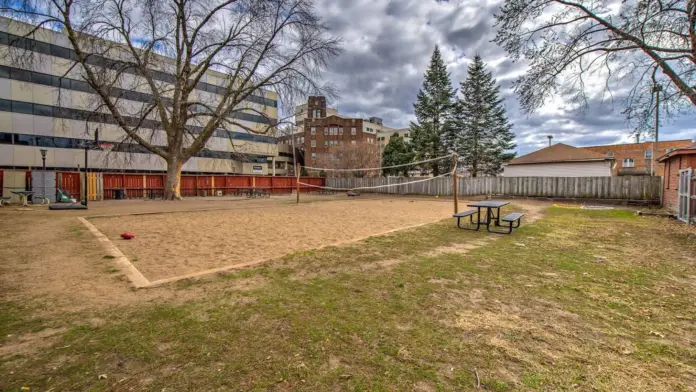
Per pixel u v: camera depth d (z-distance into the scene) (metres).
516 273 4.28
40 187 17.12
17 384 1.87
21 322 2.72
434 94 34.03
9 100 28.36
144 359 2.16
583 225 9.13
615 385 1.89
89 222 9.30
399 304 3.18
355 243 6.27
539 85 8.82
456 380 1.94
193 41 19.06
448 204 18.25
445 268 4.51
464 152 34.06
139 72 18.88
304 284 3.79
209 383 1.90
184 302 3.21
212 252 5.70
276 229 8.48
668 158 13.43
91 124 31.53
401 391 1.83
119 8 16.80
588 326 2.71
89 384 1.89
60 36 30.42
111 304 3.14
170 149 20.08
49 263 4.66
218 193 27.27
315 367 2.08
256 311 2.98
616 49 7.96
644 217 11.40
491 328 2.66
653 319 2.86
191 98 36.28
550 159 27.81
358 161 41.38
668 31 7.54
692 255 5.37
